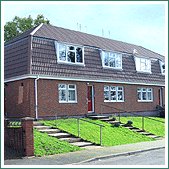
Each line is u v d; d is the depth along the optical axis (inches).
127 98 1354.6
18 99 1080.8
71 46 1171.3
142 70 1459.2
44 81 1064.8
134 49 1491.1
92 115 1182.9
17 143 702.5
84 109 1171.3
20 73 1075.9
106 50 1300.4
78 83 1163.3
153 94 1493.6
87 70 1203.2
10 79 1113.4
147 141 941.8
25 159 645.9
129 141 916.0
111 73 1295.5
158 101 1521.9
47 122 977.5
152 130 1127.0
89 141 848.9
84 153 711.7
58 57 1127.6
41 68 1067.9
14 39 1233.4
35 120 1026.1
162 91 1545.3
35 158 657.0
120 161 641.0
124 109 1333.7
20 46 1136.8
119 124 1065.5
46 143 744.3
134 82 1378.0
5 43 1258.6
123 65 1374.3
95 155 685.9
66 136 857.5
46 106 1061.1
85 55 1224.8
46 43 1119.0
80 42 1249.4
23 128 682.2
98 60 1268.5
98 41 1391.5
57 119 1067.3
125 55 1401.3
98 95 1233.4
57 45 1132.5
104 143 848.9
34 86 1040.8
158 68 1558.8
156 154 730.2
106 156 677.3
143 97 1443.2
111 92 1290.6
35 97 1038.4
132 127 1090.1
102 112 1240.8
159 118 1401.3
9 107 1124.5
